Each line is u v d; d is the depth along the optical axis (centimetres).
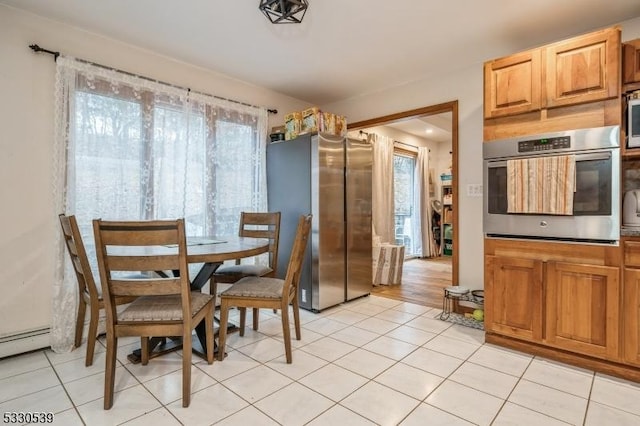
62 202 237
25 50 226
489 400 175
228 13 229
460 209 319
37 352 230
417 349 238
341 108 416
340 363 216
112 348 168
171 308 176
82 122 246
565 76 213
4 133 220
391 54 291
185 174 300
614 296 196
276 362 218
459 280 320
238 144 344
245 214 309
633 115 202
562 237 213
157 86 284
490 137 246
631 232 191
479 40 268
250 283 236
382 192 558
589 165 204
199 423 156
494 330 243
